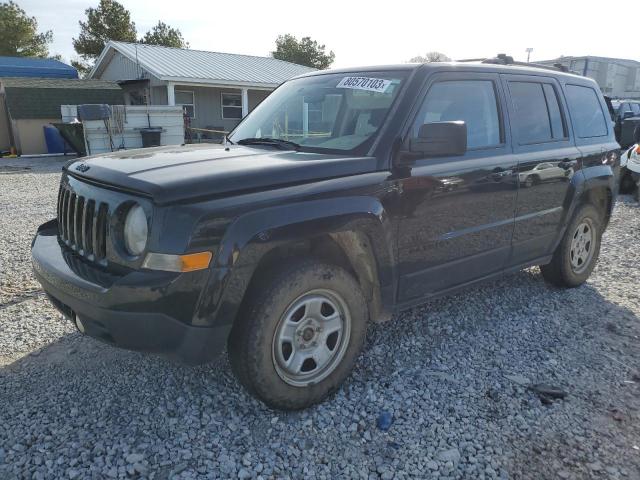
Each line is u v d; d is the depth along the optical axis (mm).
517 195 4047
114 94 22156
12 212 8727
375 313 3348
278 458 2607
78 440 2691
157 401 3053
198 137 22578
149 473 2475
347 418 2951
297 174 2859
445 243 3566
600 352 3766
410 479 2482
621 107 20797
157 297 2465
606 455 2662
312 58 55438
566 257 4848
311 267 2869
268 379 2805
